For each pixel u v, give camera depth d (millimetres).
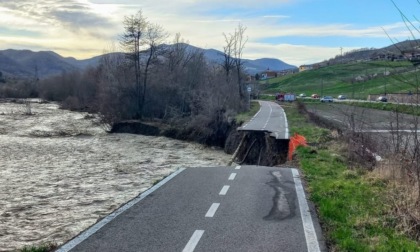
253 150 30219
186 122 48594
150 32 70812
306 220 9156
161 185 13242
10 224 12375
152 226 8719
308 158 18250
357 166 15844
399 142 12281
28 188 18250
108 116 54531
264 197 11453
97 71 78188
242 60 74562
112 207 14430
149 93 57812
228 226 8711
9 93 119688
